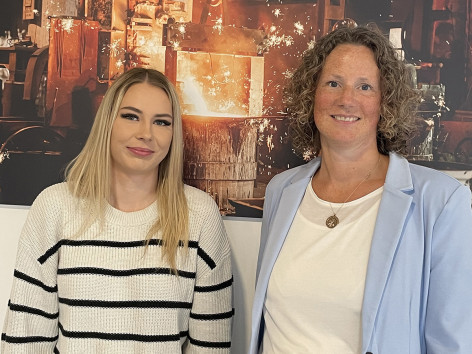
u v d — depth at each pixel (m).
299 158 1.62
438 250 1.13
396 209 1.14
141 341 1.41
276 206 1.38
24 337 1.43
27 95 1.70
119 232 1.44
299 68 1.36
